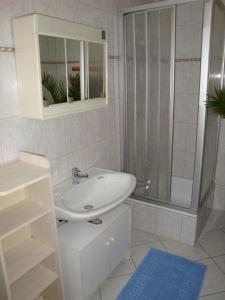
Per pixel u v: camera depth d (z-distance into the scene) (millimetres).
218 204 3020
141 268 2154
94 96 1900
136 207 2609
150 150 2564
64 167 1977
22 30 1396
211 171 2820
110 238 1879
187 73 2742
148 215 2566
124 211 2014
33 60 1402
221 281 2012
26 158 1536
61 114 1605
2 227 1295
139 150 2629
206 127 2229
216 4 2051
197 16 2547
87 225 1822
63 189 1840
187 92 2785
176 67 2783
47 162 1427
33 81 1441
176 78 2811
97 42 1812
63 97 1636
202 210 2512
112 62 2379
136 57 2410
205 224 2748
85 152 2182
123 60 2430
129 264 2197
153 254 2311
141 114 2525
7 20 1427
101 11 2137
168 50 2252
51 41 1502
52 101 1563
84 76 1793
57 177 1928
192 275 2074
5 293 1304
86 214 1511
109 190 2023
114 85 2451
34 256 1495
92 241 1681
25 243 1604
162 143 2496
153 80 2389
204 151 2268
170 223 2469
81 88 1781
